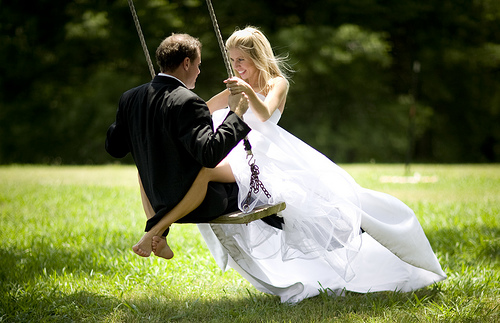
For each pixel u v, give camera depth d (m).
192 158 6.55
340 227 7.31
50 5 48.00
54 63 48.62
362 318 7.27
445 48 50.69
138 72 49.34
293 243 7.33
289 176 7.27
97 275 9.50
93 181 25.84
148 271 9.64
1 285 8.67
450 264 10.04
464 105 54.66
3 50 48.03
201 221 6.77
